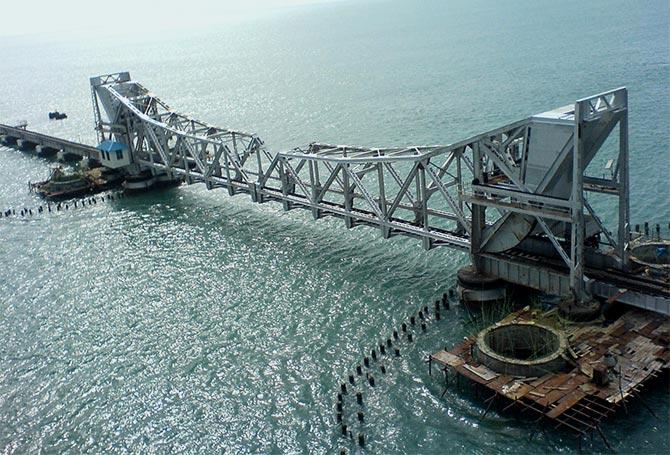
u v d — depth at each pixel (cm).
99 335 6266
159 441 4753
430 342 5531
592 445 4219
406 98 16438
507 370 4694
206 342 5947
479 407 4691
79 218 9744
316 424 4750
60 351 6053
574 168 5038
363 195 7381
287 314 6275
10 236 9238
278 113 16850
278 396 5097
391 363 5325
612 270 5538
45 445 4831
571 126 5066
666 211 7606
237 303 6594
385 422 4681
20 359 5984
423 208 6581
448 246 6494
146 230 8981
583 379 4531
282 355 5622
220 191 10462
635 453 4116
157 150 10862
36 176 12631
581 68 17088
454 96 15862
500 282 5972
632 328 5009
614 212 7712
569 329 5100
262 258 7619
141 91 11288
